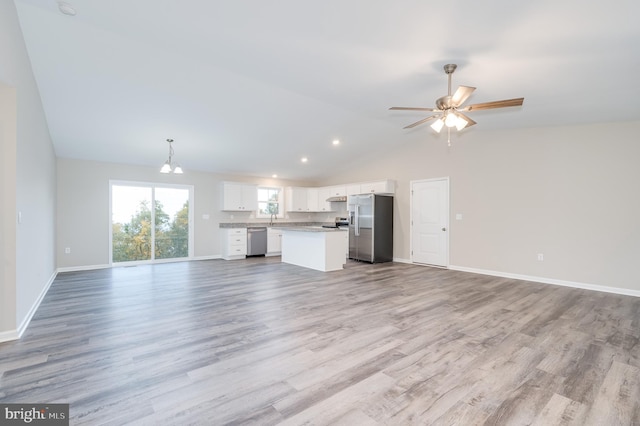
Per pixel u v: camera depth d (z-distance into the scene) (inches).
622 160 170.6
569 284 186.2
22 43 111.6
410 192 269.3
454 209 239.6
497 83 127.2
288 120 205.8
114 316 129.0
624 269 169.3
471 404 70.7
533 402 71.6
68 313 132.6
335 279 203.0
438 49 103.4
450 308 140.9
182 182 283.6
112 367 86.3
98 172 243.6
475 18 84.3
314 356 93.7
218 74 146.9
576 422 64.7
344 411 67.9
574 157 185.6
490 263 219.3
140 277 208.1
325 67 124.9
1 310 103.8
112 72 139.6
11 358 91.2
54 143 205.5
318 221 369.1
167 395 73.3
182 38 108.6
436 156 251.4
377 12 84.9
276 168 309.0
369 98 159.3
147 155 241.8
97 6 92.1
